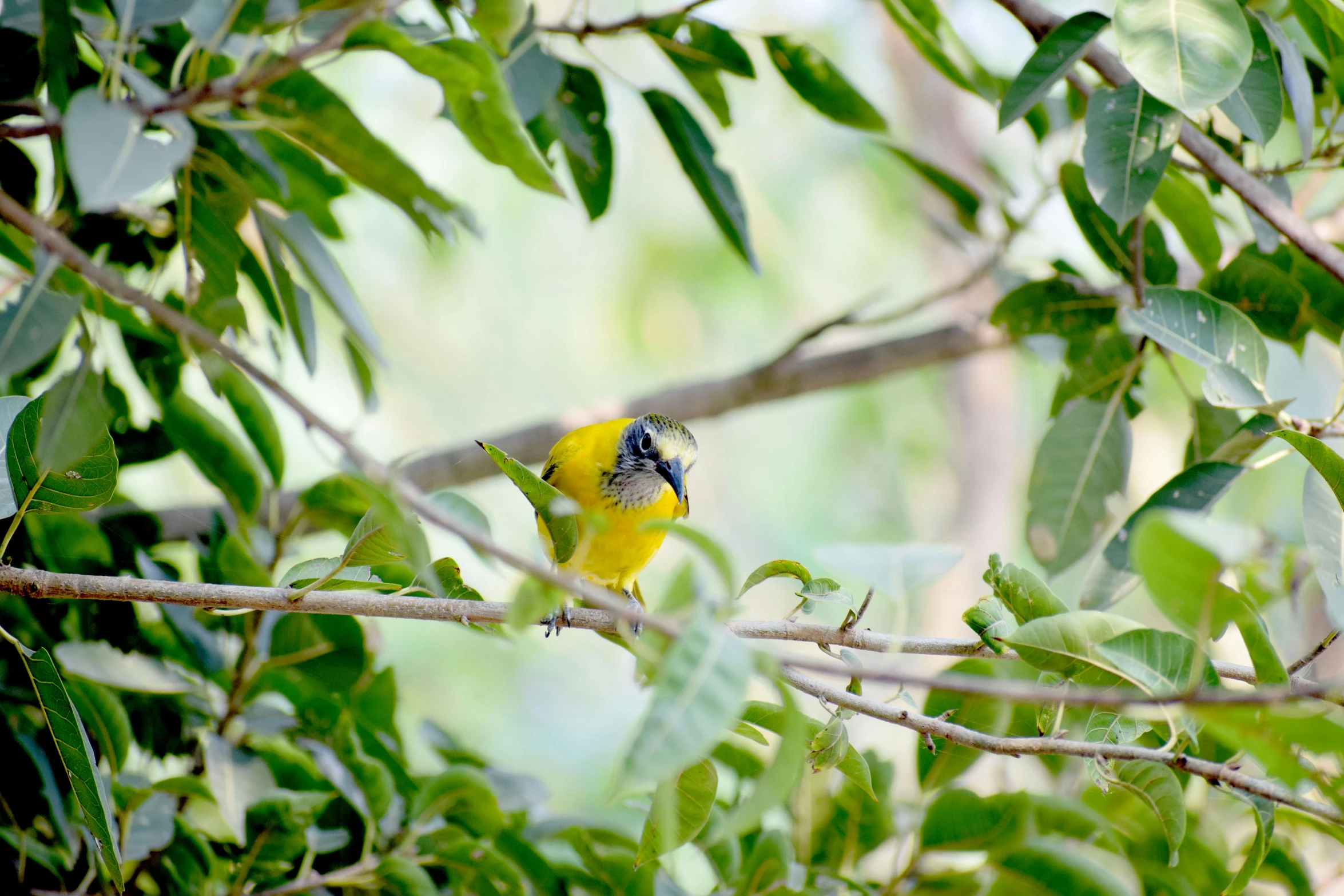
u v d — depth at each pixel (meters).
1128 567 6.80
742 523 22.83
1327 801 5.80
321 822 7.29
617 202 19.31
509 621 4.82
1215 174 7.04
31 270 6.79
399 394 19.98
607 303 19.84
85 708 6.63
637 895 7.22
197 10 4.73
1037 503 8.23
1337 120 7.52
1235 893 5.51
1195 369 15.02
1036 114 9.71
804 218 19.44
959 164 17.38
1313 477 5.48
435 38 6.06
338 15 5.30
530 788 7.80
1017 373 19.88
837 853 7.77
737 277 19.58
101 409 4.81
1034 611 5.76
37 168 6.74
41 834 7.02
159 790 6.34
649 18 7.74
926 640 5.83
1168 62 5.51
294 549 8.59
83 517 7.11
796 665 4.13
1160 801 5.52
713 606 3.89
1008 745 5.34
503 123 5.56
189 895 6.79
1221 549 3.78
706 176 8.20
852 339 20.45
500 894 7.12
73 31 5.01
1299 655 11.04
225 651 7.73
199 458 7.33
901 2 7.89
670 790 3.79
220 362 6.30
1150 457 17.38
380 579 6.95
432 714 17.42
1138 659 5.05
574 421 11.50
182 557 9.33
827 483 22.11
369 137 5.57
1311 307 7.57
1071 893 6.95
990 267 10.22
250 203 6.15
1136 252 7.04
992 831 7.07
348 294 6.48
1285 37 6.91
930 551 5.79
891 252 20.11
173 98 4.54
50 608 6.93
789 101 18.61
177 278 9.30
